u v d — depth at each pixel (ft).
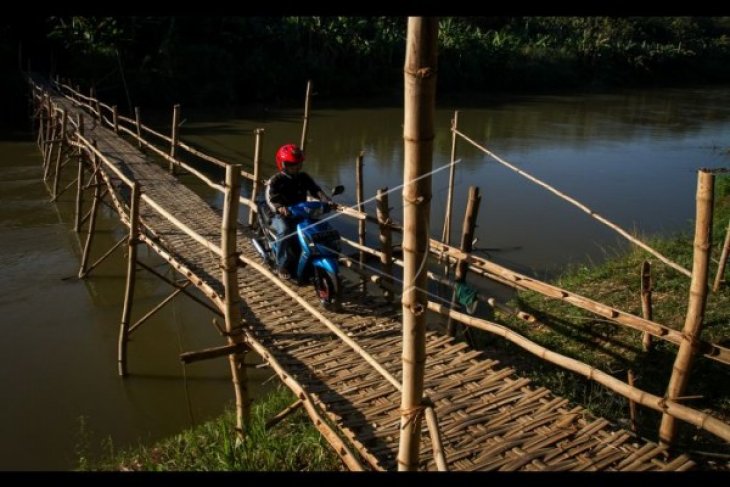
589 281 23.85
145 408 19.42
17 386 20.33
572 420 12.05
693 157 58.90
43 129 58.90
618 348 18.92
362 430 12.03
